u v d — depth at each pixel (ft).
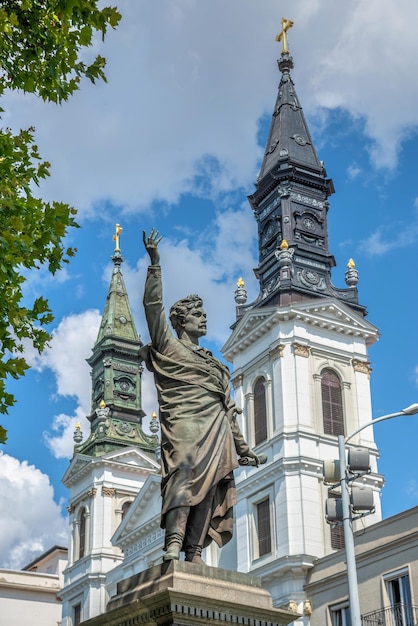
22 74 38.04
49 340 37.70
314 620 133.49
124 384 233.35
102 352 235.81
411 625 115.34
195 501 24.49
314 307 161.38
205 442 25.23
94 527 211.61
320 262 172.35
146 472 220.43
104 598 203.82
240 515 153.99
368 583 123.03
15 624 244.01
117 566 196.85
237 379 166.09
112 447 222.28
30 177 40.68
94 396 235.40
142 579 23.76
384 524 123.24
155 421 239.30
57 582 254.47
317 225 176.55
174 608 21.71
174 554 23.50
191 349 26.76
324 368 160.25
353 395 160.86
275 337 160.35
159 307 26.32
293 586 137.90
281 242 172.14
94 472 217.56
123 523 194.29
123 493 216.54
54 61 37.88
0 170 39.09
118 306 242.99
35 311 37.81
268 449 153.89
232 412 26.76
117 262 254.47
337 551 134.41
